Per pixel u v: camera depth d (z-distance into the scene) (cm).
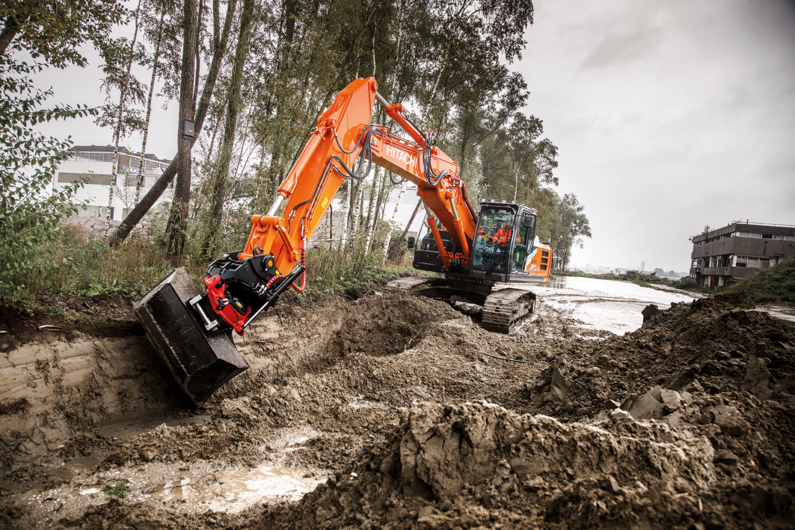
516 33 1487
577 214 6619
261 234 506
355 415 496
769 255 3731
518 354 759
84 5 635
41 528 297
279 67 1005
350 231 1355
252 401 486
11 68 530
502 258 1077
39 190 484
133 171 2969
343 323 837
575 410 423
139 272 677
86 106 525
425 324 869
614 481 217
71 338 466
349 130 620
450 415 274
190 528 295
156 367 520
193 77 884
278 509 292
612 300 1939
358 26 1099
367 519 241
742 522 191
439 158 905
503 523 211
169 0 962
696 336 471
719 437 277
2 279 466
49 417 421
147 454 388
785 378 329
